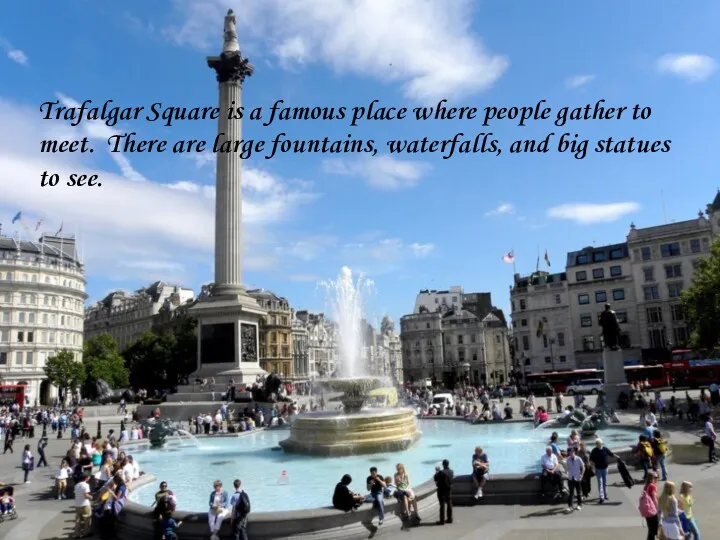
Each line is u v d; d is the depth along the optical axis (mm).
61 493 22859
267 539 14672
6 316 119750
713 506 16266
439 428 39094
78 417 49000
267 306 141000
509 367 151875
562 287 108438
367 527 15320
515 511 17203
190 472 25359
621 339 101312
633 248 101188
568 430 34500
